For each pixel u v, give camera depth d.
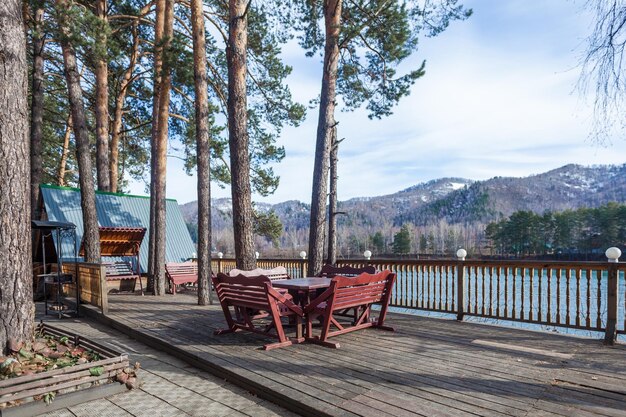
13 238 4.35
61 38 9.21
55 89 17.52
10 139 4.36
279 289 5.93
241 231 8.37
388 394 3.27
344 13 10.15
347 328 5.40
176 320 6.62
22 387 3.24
